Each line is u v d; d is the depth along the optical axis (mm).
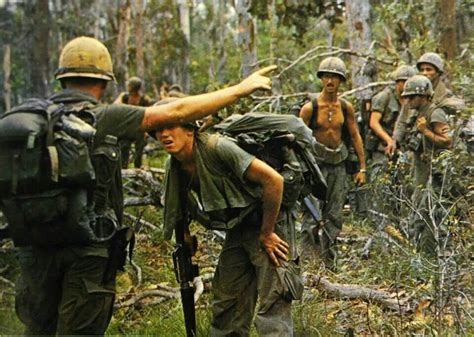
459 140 7520
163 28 31453
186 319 5184
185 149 4801
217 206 4793
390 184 7887
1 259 4914
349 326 5812
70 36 30391
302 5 15047
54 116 4102
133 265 7102
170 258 7762
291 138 4977
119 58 25766
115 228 4305
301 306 5734
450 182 7410
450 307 5680
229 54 32312
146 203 8805
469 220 6578
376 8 15539
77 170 4066
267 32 27562
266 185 4742
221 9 30656
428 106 8195
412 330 5566
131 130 4367
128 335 5793
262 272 4902
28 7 18641
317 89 16031
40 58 19109
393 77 10000
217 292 5113
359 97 12430
